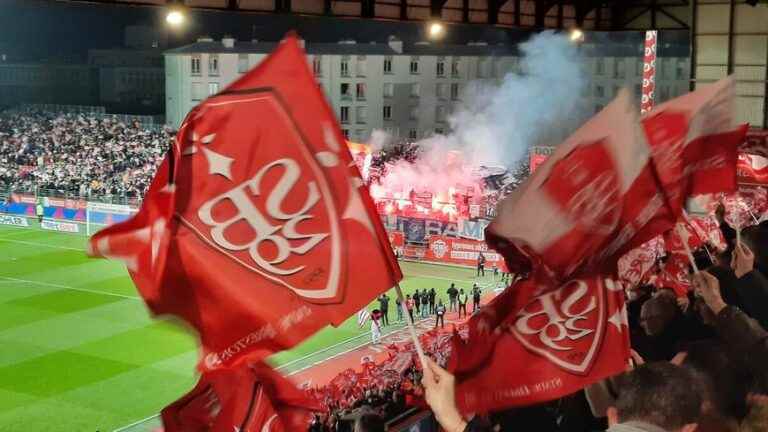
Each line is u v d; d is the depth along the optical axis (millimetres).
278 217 5250
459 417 5414
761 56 38312
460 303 40156
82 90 124125
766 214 18422
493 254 48656
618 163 6734
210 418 6301
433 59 89938
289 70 5176
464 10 32781
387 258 5383
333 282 5328
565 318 6812
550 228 6703
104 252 5117
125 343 35500
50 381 31219
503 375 6840
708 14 39406
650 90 34500
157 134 95438
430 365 5480
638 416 5777
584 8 41062
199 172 5148
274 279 5289
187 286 5203
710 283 8539
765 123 38250
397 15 29969
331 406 22453
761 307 9617
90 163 85938
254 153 5188
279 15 26188
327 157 5246
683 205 8586
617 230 6859
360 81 90375
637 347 9547
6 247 52688
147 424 27688
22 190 65188
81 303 41281
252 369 6250
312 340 35469
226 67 93438
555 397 6840
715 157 8867
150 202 5145
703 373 6984
